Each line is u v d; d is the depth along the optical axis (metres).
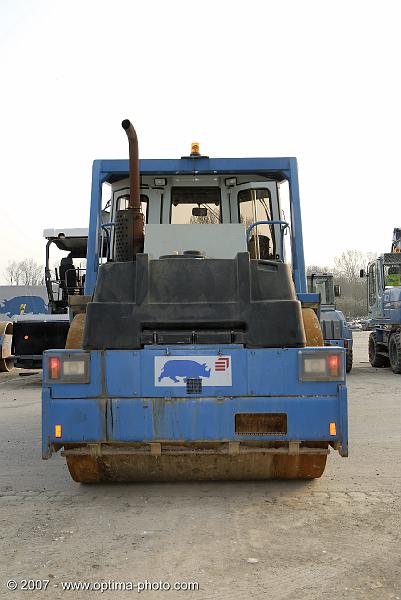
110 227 6.59
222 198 6.97
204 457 4.57
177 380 4.24
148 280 4.50
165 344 4.30
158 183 6.89
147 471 4.69
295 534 3.75
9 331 15.98
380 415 8.52
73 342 4.79
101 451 4.34
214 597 2.91
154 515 4.15
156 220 6.95
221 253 5.44
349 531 3.79
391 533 3.76
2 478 5.24
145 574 3.17
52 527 3.93
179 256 4.96
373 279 17.30
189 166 6.65
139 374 4.25
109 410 4.24
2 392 12.45
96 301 4.46
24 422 8.38
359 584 3.04
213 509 4.26
